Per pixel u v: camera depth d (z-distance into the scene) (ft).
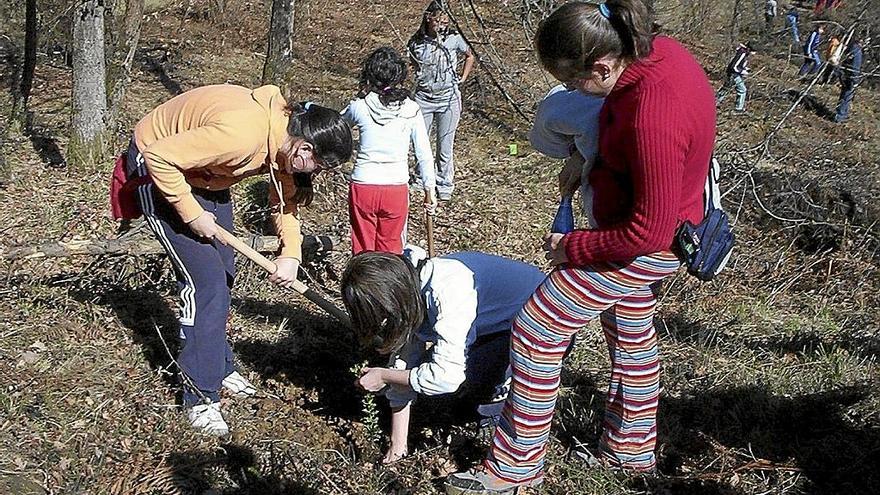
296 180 11.89
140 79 35.12
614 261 9.73
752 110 39.91
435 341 10.69
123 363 13.88
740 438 13.26
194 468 11.51
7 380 12.90
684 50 9.18
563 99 10.55
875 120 43.93
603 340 16.53
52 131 27.37
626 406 11.41
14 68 34.83
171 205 11.43
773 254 23.25
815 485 12.02
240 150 10.64
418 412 13.29
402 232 18.74
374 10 58.03
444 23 23.72
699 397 14.48
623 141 9.04
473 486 10.89
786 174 27.22
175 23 47.78
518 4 27.14
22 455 11.34
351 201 18.39
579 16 8.66
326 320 16.26
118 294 16.07
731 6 48.78
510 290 11.58
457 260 10.83
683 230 9.64
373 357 14.58
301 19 51.52
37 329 14.47
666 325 18.03
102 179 23.38
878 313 20.07
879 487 12.01
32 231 19.67
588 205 10.19
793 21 43.42
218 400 12.56
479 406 12.29
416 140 18.45
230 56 41.98
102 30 23.47
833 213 25.00
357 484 11.37
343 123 10.86
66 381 13.12
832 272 22.45
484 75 37.19
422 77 23.67
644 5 8.61
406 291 9.77
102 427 12.17
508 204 25.67
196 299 11.96
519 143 31.71
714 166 10.18
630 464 11.82
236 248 11.58
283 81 27.73
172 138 10.55
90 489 10.98
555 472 11.96
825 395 14.61
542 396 10.46
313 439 12.47
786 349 17.30
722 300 19.90
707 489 11.71
